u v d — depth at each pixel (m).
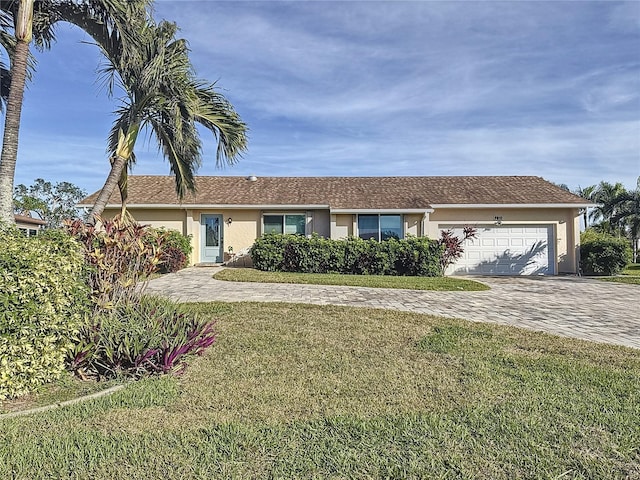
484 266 17.44
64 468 2.69
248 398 3.93
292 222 17.64
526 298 10.41
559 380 4.44
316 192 18.70
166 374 4.56
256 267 15.96
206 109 7.11
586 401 3.85
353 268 15.43
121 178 7.70
